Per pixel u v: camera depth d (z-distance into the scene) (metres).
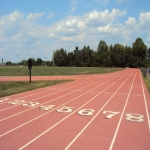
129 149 4.80
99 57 103.06
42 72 42.38
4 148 4.82
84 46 121.62
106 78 27.03
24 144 5.04
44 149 4.75
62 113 8.13
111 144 5.07
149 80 23.66
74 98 11.56
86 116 7.70
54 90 14.77
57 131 6.00
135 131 6.08
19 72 41.62
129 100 11.05
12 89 14.80
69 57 117.69
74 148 4.81
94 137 5.54
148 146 5.00
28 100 10.91
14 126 6.46
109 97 11.95
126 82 21.36
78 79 24.83
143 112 8.42
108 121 7.06
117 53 106.88
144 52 96.88
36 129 6.17
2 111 8.43
